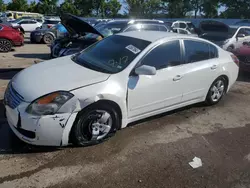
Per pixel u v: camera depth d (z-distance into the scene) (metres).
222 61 5.04
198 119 4.59
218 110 5.07
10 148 3.33
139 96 3.74
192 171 3.15
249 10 34.94
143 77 3.74
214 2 40.59
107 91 3.35
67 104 3.10
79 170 3.02
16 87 3.31
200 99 4.88
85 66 3.83
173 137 3.90
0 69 7.54
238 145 3.81
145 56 3.83
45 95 3.06
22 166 3.00
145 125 4.20
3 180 2.77
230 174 3.15
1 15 39.25
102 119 3.48
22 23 23.56
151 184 2.88
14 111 3.11
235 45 11.14
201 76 4.61
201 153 3.54
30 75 3.55
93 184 2.82
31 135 3.10
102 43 4.44
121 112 3.62
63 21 7.47
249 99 5.86
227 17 37.16
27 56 10.50
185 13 45.88
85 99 3.18
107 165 3.14
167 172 3.10
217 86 5.14
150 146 3.61
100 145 3.52
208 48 4.86
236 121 4.63
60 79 3.35
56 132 3.11
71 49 6.52
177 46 4.27
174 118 4.56
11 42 11.57
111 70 3.65
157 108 4.09
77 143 3.37
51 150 3.33
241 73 8.03
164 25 10.04
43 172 2.94
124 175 2.99
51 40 15.64
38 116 3.00
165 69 4.03
